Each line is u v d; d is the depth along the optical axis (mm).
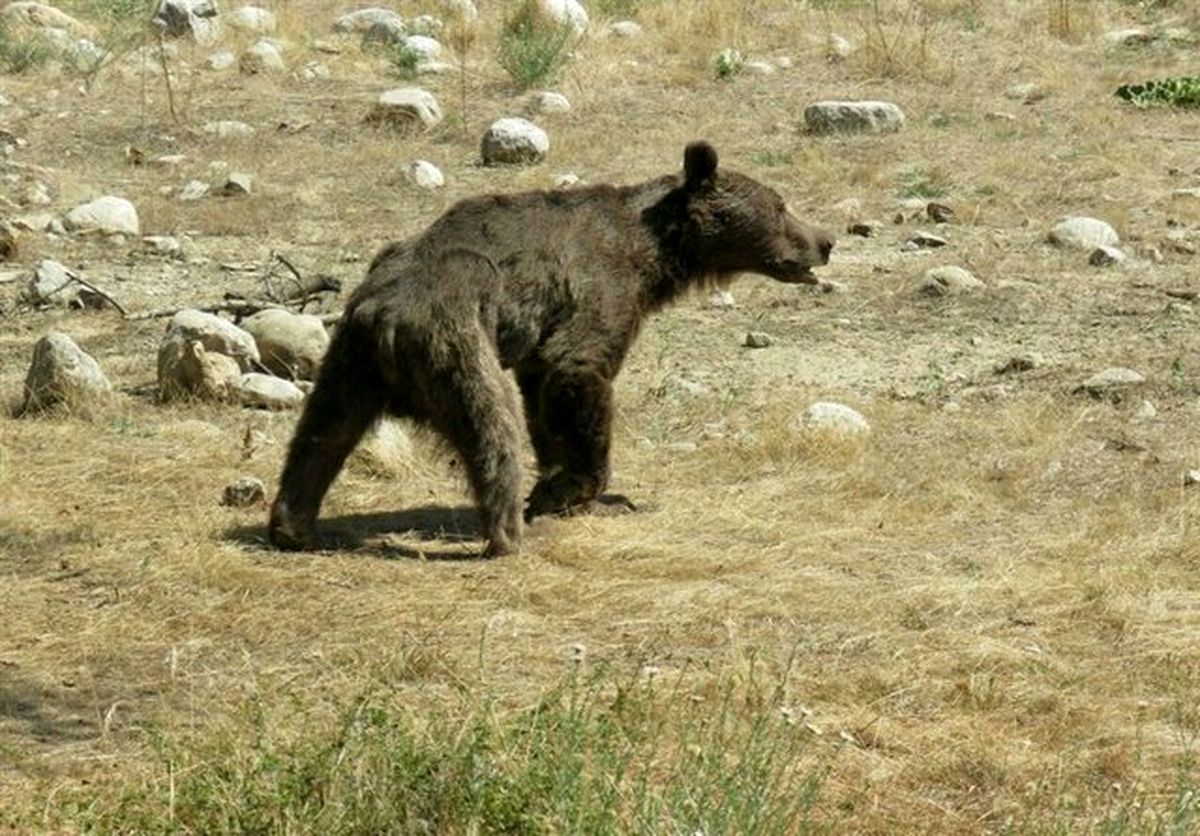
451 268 14625
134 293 23219
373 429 14969
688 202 16031
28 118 31578
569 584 13938
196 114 32000
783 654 12750
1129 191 27547
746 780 10094
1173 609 13586
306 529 14789
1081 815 10609
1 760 11070
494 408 14469
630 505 15914
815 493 16234
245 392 18422
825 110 30828
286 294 21906
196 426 17656
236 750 10172
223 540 14883
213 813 9656
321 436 14750
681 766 10062
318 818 9539
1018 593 13820
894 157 29578
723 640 13031
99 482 16281
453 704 11625
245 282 23812
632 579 14156
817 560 14656
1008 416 17797
